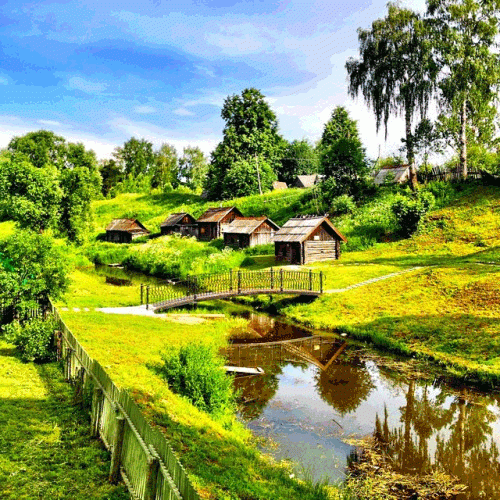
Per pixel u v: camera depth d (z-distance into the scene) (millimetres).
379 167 76688
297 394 16516
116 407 8969
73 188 61719
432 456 11969
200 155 140625
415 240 43938
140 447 7352
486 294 26078
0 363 14938
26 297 19219
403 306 26969
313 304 29875
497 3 46156
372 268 36656
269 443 12562
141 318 23906
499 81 46906
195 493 5543
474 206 46562
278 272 37500
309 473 10977
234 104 87438
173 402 12898
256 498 8844
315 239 42719
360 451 12227
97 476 8352
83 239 63406
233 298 34531
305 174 109312
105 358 15836
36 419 10633
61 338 15227
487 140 60719
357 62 54156
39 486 7844
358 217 52219
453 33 47031
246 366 19641
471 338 21094
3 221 78375
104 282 39469
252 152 86375
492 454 12102
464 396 16375
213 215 63688
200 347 15734
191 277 35750
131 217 90250
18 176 54500
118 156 145250
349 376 18484
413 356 21000
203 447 10617
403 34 50125
